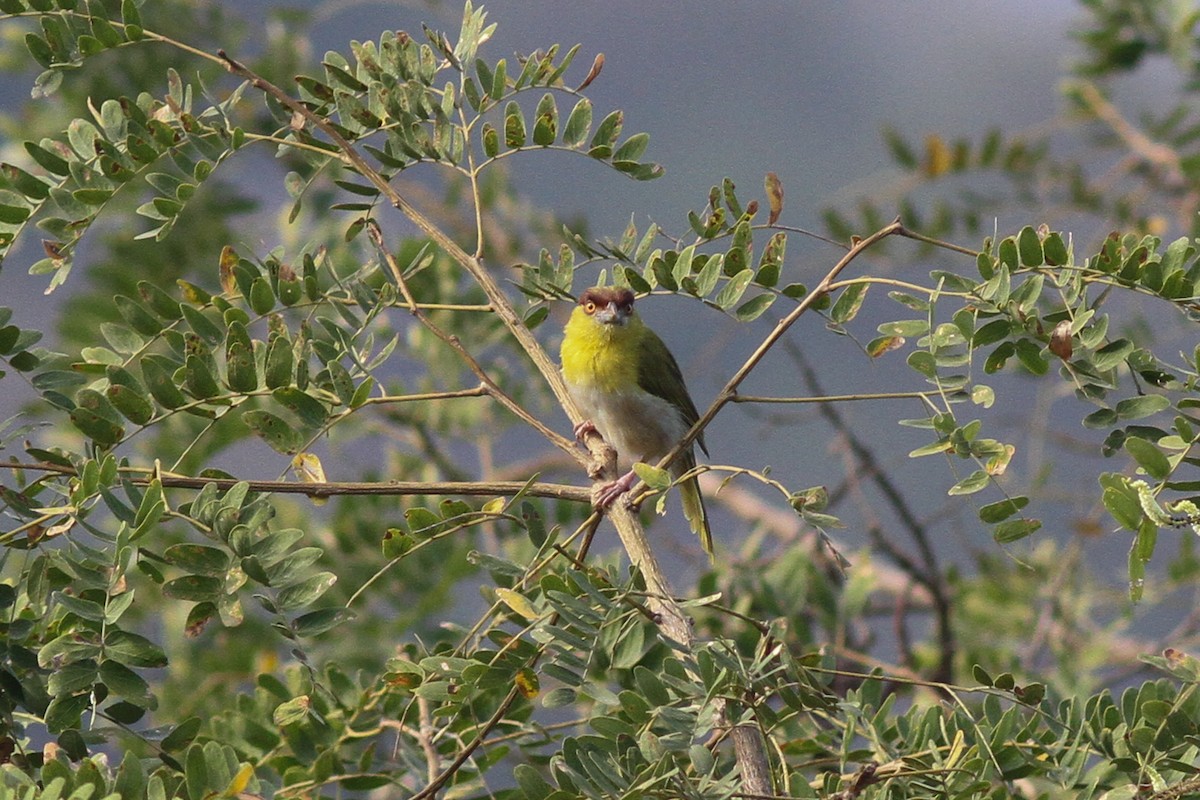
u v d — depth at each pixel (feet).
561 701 23.04
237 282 29.22
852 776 25.54
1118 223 55.88
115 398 26.00
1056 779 25.44
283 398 26.63
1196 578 51.37
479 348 54.08
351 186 30.55
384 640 49.16
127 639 23.00
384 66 30.37
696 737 22.75
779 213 28.50
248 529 23.89
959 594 56.08
